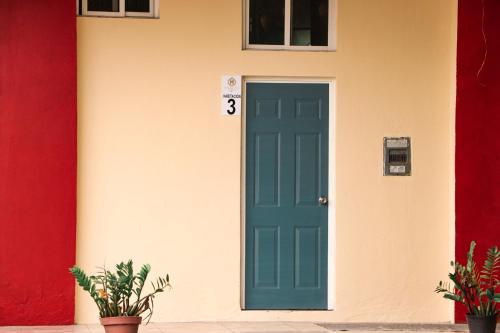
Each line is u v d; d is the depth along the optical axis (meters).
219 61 10.41
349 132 10.52
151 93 10.32
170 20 10.35
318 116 10.57
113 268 10.21
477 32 10.44
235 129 10.41
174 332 9.56
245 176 10.51
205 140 10.38
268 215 10.52
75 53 10.14
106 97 10.27
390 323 10.42
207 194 10.37
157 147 10.31
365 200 10.51
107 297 8.16
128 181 10.27
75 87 10.14
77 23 10.24
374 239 10.50
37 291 10.05
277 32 10.60
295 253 10.54
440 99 10.59
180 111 10.34
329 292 10.55
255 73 10.45
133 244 10.26
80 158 10.20
